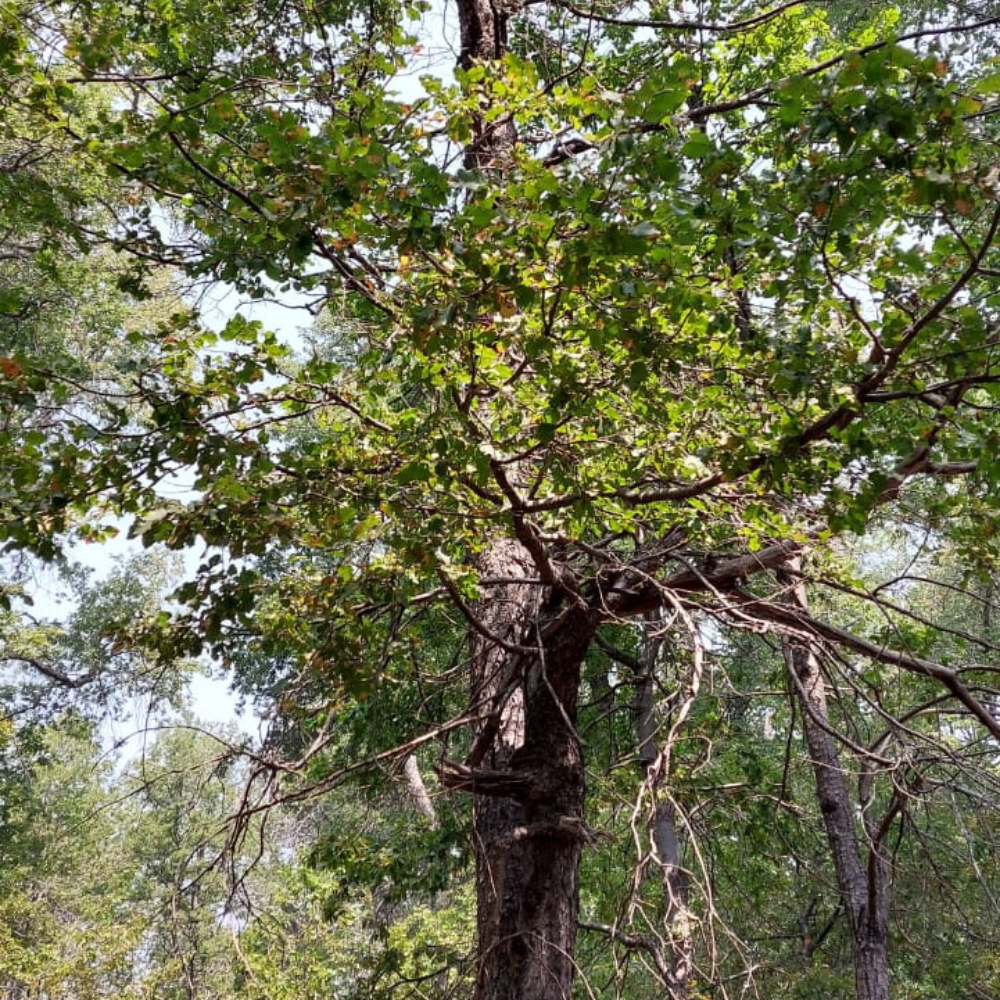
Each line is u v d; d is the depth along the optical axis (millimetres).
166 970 9656
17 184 4133
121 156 3527
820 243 3201
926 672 4844
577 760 5273
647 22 5922
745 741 8867
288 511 3611
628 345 3037
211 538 3395
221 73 4004
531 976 4801
